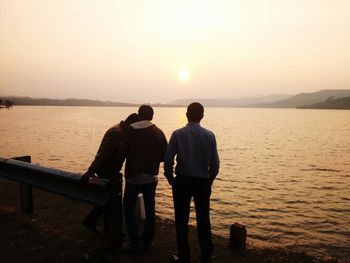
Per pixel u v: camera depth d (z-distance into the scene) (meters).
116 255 4.61
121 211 4.70
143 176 4.70
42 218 6.29
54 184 5.26
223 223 14.23
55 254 4.65
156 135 4.78
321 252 11.05
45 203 7.39
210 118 192.38
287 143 56.19
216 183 23.42
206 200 4.50
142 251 4.84
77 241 5.09
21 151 36.81
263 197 19.55
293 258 4.94
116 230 4.68
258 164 33.28
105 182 4.47
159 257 4.76
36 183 5.54
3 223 5.75
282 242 12.11
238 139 62.81
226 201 18.25
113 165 4.78
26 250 4.76
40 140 48.78
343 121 162.75
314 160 36.72
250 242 5.80
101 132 65.75
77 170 25.91
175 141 4.39
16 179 5.92
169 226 6.13
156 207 14.80
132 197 4.75
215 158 4.41
